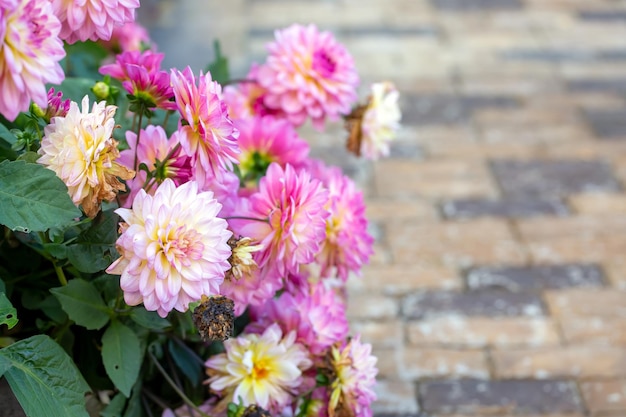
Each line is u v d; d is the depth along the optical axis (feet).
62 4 4.37
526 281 7.10
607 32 10.27
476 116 8.84
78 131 4.32
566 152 8.41
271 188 4.83
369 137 5.59
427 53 9.72
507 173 8.13
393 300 6.91
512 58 9.72
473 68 9.52
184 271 4.22
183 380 5.16
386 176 8.05
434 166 8.19
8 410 4.80
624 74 9.51
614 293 7.03
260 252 4.81
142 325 4.78
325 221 4.87
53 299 4.86
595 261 7.28
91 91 5.04
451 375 6.42
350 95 5.46
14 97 3.72
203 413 4.91
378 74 9.32
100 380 5.00
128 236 4.18
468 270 7.16
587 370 6.48
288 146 5.31
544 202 7.84
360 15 10.36
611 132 8.68
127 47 6.17
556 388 6.37
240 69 9.04
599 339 6.68
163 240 4.21
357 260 5.19
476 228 7.55
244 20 9.96
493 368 6.47
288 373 4.93
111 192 4.36
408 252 7.30
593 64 9.66
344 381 4.98
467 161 8.26
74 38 4.55
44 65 3.77
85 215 4.69
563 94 9.18
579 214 7.72
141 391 5.07
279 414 5.06
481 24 10.34
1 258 4.95
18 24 3.66
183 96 4.42
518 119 8.81
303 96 5.42
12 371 4.48
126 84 4.76
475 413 6.22
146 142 4.76
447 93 9.13
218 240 4.29
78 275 4.81
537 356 6.56
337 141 8.43
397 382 6.37
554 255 7.32
